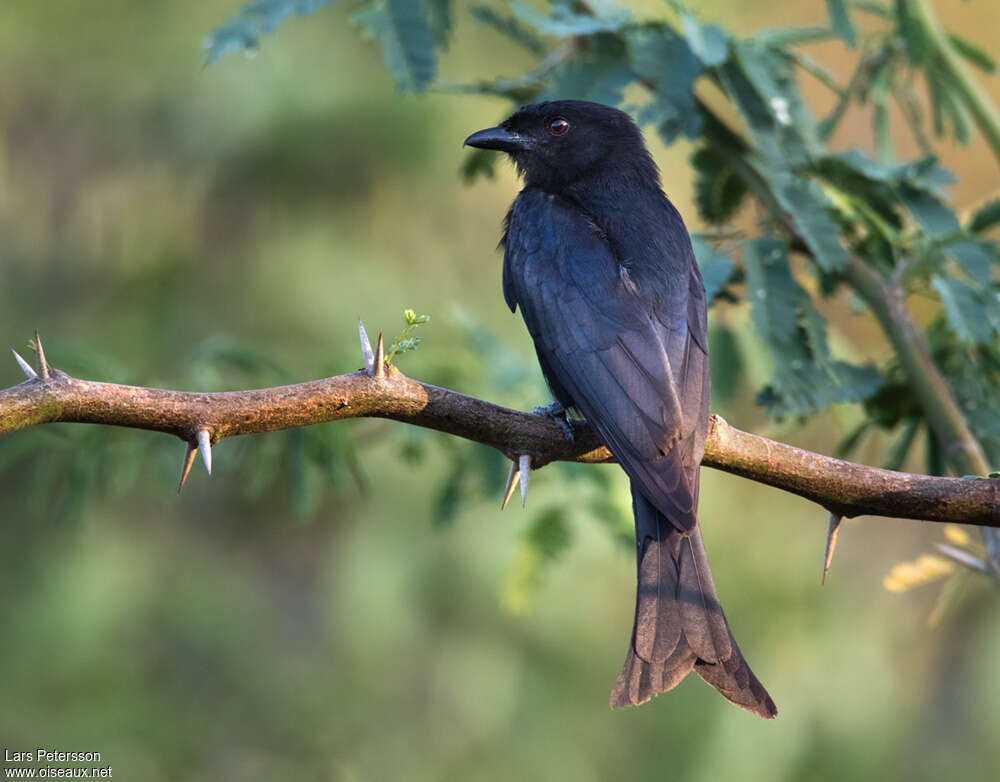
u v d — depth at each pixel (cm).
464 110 1344
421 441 840
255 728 1308
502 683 1278
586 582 1262
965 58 891
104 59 1382
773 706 581
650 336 706
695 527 628
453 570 1262
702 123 751
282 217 1378
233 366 895
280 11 762
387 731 1299
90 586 1291
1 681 1248
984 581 706
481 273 1393
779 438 964
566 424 690
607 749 1283
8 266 1406
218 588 1357
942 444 752
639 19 771
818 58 1489
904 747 1376
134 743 1251
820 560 1370
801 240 793
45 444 849
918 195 788
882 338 1330
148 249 1394
